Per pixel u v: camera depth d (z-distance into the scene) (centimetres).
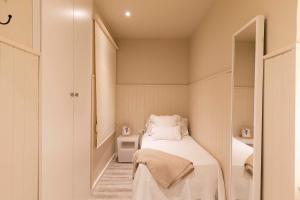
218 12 278
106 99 370
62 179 171
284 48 134
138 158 265
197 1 296
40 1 132
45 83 138
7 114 103
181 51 480
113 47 434
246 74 183
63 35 170
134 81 480
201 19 361
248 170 176
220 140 260
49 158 146
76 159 207
